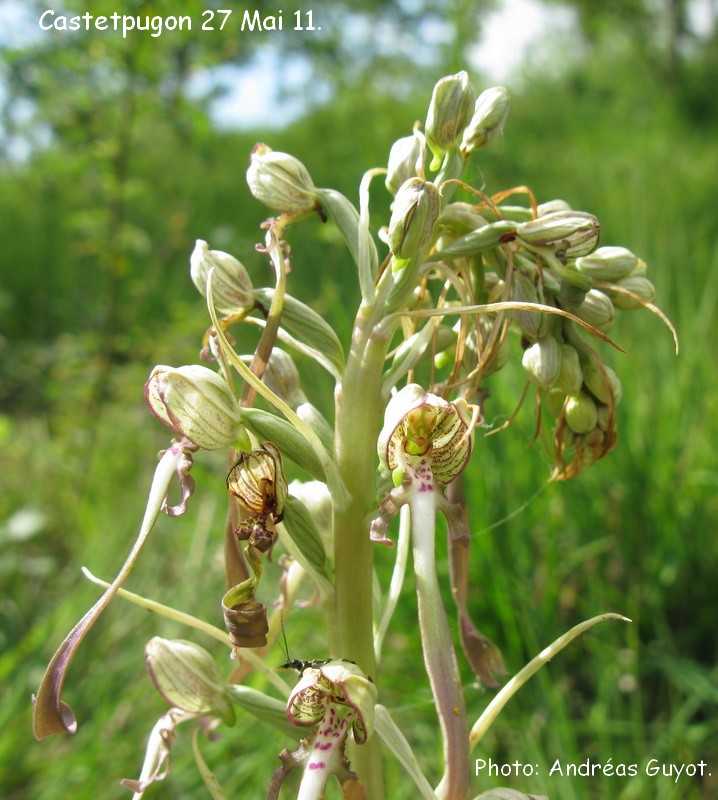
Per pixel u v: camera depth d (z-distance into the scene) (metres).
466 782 0.09
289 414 0.09
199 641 0.21
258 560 0.09
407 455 0.10
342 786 0.09
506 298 0.10
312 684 0.09
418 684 0.20
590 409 0.11
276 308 0.10
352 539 0.10
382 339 0.10
